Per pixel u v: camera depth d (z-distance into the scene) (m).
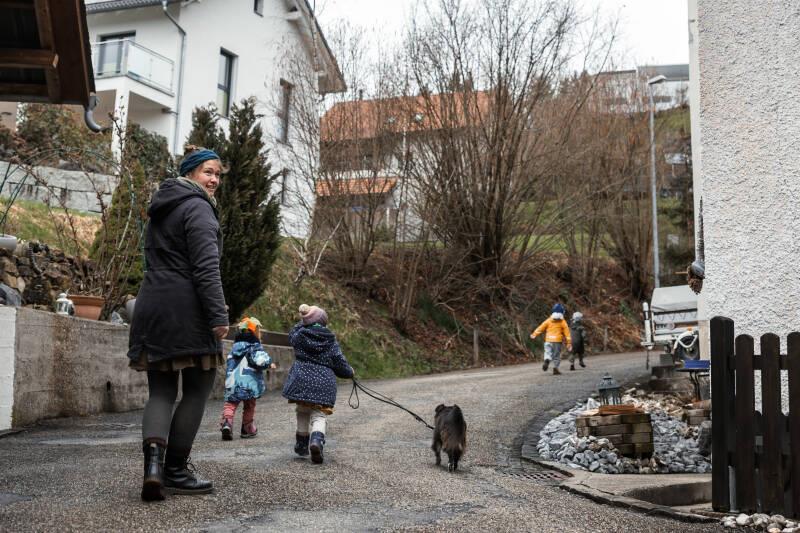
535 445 8.34
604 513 4.96
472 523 4.34
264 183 15.78
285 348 16.34
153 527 3.85
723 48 5.74
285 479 5.47
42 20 6.05
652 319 16.14
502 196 25.47
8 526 3.77
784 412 5.46
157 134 22.69
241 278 15.16
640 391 12.13
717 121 5.73
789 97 5.44
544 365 17.30
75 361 10.12
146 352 4.43
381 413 10.53
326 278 24.38
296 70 24.89
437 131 24.83
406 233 25.06
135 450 6.88
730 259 5.60
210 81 26.34
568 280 32.62
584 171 28.11
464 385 14.86
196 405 4.65
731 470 5.10
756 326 5.45
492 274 27.06
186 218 4.55
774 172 5.46
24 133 19.17
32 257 12.93
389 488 5.39
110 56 23.31
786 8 5.49
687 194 33.44
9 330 8.67
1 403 8.51
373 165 24.61
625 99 31.45
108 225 14.31
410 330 24.44
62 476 5.28
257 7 28.41
